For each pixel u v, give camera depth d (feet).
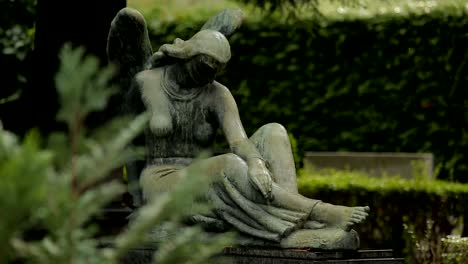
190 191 8.75
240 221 21.91
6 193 7.89
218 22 24.21
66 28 30.35
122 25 23.61
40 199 8.19
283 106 50.37
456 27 48.88
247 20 50.67
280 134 23.07
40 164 8.05
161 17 50.06
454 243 30.48
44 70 30.58
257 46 50.49
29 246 8.63
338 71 49.98
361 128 49.83
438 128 49.14
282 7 42.91
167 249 9.18
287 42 50.29
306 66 50.19
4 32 40.09
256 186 21.54
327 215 21.52
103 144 9.02
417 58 49.26
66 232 8.52
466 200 39.96
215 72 22.57
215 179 22.08
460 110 48.98
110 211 27.07
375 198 38.60
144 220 8.75
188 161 23.49
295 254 20.74
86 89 8.56
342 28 49.96
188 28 48.98
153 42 49.29
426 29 49.16
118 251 8.84
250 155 22.22
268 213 21.67
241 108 50.60
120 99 24.68
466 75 48.88
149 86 23.35
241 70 50.62
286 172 22.50
